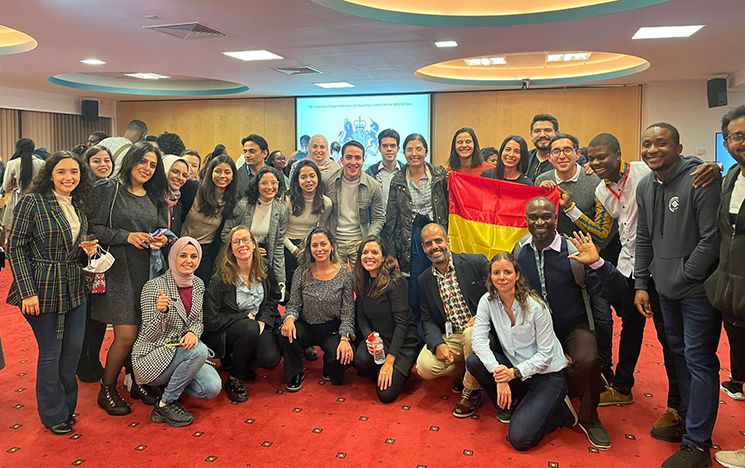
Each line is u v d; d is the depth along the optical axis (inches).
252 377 146.9
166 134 189.5
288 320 140.1
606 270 113.7
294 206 166.6
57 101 464.1
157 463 104.4
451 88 424.5
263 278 142.9
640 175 121.3
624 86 408.5
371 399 134.7
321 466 103.5
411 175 167.6
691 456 99.5
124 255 125.3
